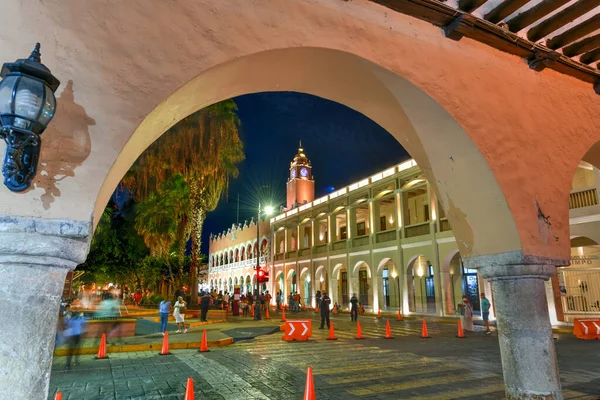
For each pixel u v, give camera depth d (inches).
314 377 297.6
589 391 245.8
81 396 248.4
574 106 225.8
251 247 1924.2
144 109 121.3
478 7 180.9
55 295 110.1
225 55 135.1
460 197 206.1
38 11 115.5
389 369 326.0
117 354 408.8
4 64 98.9
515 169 192.1
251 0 143.1
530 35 200.2
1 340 101.0
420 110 187.9
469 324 629.9
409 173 1009.5
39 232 105.3
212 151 855.7
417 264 1149.7
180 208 1055.6
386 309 1111.0
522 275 188.5
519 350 184.1
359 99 199.8
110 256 1144.8
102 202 125.5
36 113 98.4
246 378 295.9
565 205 205.3
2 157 104.0
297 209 1520.7
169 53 127.9
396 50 169.8
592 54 219.1
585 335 517.3
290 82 180.1
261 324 777.6
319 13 154.3
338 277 1366.9
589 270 620.7
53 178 108.5
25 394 100.7
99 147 114.4
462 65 187.9
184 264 1336.1
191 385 183.2
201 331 601.9
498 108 194.9
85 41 118.7
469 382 278.2
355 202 1210.0
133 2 126.8
